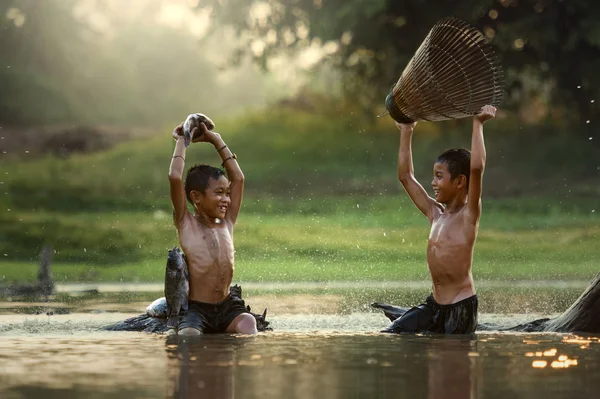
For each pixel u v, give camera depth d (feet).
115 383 31.50
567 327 51.47
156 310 53.31
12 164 236.84
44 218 160.56
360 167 207.10
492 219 150.51
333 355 38.24
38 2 318.24
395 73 215.92
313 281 99.86
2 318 59.88
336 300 75.61
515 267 108.37
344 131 242.37
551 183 190.19
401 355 38.40
